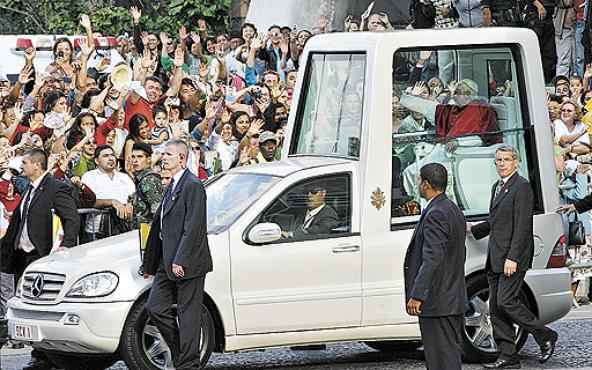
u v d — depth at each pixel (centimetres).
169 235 2727
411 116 3116
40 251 3169
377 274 2973
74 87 4162
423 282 2392
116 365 3169
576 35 5262
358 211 2991
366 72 3117
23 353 3341
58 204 3175
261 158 4162
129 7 5856
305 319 2906
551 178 3238
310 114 3344
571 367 3009
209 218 2950
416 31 3155
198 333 2741
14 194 3672
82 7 5953
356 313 2950
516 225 2947
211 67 4547
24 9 6109
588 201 3225
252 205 2922
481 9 5000
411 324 2997
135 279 2797
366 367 3062
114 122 4006
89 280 2794
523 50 3256
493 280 2988
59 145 3847
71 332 2767
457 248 2433
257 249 2872
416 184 3069
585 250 4103
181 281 2722
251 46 4678
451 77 3192
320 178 2980
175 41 4897
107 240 3030
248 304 2858
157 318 2731
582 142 4262
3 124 4006
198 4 5631
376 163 3031
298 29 5153
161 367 2809
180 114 4241
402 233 3009
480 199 3181
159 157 3834
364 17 4925
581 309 4003
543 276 3134
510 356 2978
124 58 4516
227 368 3091
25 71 4153
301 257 2905
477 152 3192
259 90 4378
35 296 2869
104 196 3650
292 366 3103
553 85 4897
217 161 4138
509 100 3244
